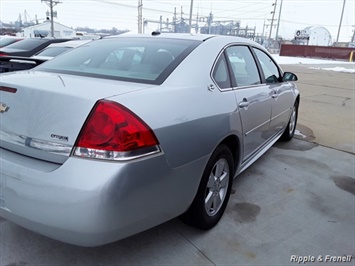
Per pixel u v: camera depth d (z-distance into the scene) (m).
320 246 2.36
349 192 3.28
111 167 1.56
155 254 2.17
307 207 2.92
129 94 1.77
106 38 2.99
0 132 1.87
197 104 2.08
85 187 1.52
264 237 2.43
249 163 3.20
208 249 2.25
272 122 3.63
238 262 2.14
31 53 8.08
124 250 2.19
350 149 4.67
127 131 1.61
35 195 1.62
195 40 2.64
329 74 16.66
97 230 1.57
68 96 1.69
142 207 1.71
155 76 2.12
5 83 1.89
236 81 2.74
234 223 2.58
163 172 1.78
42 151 1.69
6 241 2.22
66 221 1.57
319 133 5.49
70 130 1.63
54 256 2.10
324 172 3.77
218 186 2.49
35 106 1.74
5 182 1.72
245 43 3.20
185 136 1.92
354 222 2.71
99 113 1.61
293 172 3.73
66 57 2.67
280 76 3.97
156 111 1.78
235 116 2.50
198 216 2.30
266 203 2.96
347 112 7.27
